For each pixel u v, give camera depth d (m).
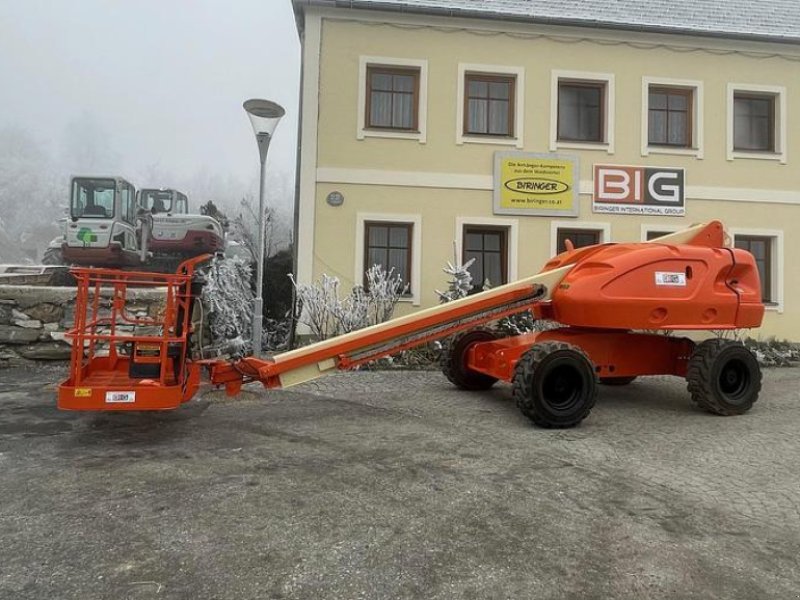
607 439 5.64
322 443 5.38
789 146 13.06
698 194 12.72
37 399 6.95
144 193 19.86
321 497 4.07
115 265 16.77
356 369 9.47
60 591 2.86
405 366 9.62
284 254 14.55
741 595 2.92
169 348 5.30
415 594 2.88
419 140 11.88
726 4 13.59
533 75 12.26
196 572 3.05
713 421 6.42
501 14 11.88
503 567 3.15
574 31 12.35
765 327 12.78
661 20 12.85
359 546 3.36
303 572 3.07
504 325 10.22
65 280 15.16
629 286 6.60
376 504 3.97
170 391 5.05
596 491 4.27
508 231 12.25
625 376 7.16
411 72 12.06
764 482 4.50
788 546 3.45
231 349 7.43
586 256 7.09
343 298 11.52
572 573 3.10
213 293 10.46
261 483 4.32
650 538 3.52
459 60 12.03
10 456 4.88
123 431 5.70
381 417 6.41
